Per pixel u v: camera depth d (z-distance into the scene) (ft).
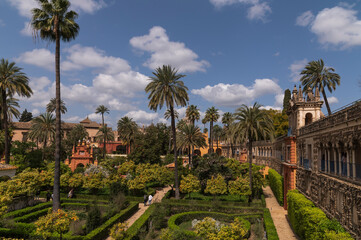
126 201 100.73
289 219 85.10
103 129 258.16
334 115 54.44
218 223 80.07
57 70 89.15
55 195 85.51
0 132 147.54
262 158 207.72
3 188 86.28
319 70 135.03
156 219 81.05
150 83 117.29
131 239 63.67
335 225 47.98
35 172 120.37
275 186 122.21
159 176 135.23
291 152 94.38
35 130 196.85
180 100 120.78
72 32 93.66
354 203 42.68
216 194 118.93
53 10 85.15
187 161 259.19
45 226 53.11
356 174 44.24
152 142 221.05
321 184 61.93
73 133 270.26
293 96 101.91
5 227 68.85
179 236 63.16
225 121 269.85
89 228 71.61
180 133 181.06
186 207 99.40
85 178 120.16
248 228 73.05
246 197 121.49
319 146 65.16
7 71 127.13
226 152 305.73
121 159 226.58
